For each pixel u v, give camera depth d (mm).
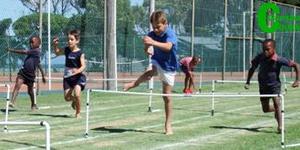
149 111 14992
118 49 27297
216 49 31344
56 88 23125
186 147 9406
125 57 27609
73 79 13148
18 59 26250
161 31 10500
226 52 31797
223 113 14781
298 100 19453
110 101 17953
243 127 12023
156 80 25406
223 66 29828
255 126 12195
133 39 28031
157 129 11516
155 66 10711
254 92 22516
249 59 33312
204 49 30453
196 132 11148
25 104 16656
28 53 15133
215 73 31375
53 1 24031
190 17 29172
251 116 14117
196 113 14711
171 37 10500
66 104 16781
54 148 9094
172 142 9906
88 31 24766
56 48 13258
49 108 15602
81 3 24844
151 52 10789
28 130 11008
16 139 9938
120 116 13805
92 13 24828
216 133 11086
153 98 19219
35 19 24312
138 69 28281
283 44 37031
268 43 11180
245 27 33250
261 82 11367
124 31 27594
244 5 33219
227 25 31938
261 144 9758
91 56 24766
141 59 28328
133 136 10523
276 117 11250
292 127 12062
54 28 23984
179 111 15156
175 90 23484
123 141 9938
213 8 30875
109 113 14469
